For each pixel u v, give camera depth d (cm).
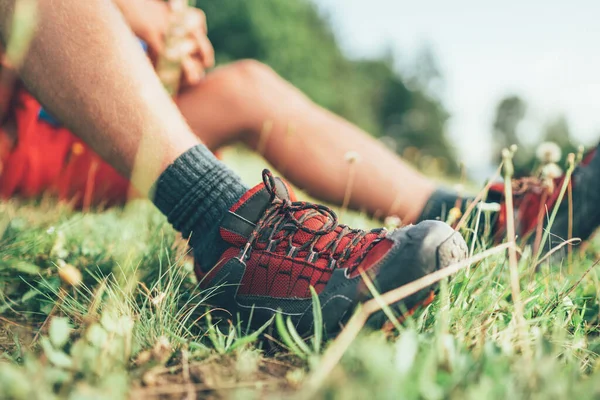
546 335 115
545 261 166
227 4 2517
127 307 118
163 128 127
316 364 95
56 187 203
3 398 76
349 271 114
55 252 159
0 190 196
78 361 92
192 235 133
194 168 129
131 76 125
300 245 123
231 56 2581
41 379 82
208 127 204
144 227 201
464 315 119
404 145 5078
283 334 103
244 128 206
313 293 108
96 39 122
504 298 135
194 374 98
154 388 92
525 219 172
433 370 86
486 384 79
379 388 76
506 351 98
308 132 205
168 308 123
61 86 122
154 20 194
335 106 3170
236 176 132
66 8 120
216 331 123
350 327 98
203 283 131
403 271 107
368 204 205
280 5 2652
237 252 126
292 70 2706
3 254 150
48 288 140
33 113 186
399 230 114
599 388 82
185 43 194
